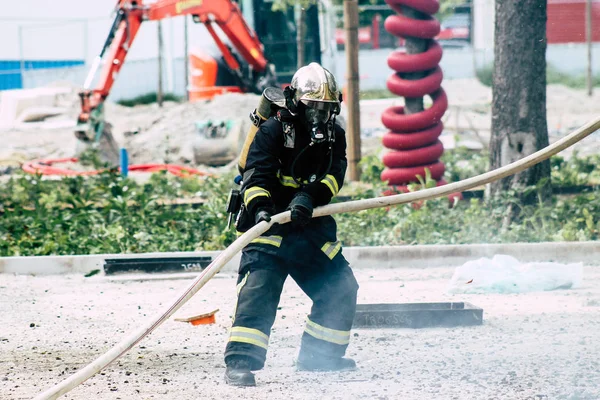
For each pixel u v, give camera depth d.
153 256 28.59
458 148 54.47
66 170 53.84
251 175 14.70
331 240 15.50
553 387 14.57
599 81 95.50
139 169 56.66
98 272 28.12
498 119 35.47
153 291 25.52
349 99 47.31
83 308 23.11
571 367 15.84
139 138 70.31
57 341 19.45
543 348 17.39
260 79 71.25
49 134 76.44
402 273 27.59
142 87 98.25
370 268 28.72
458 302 20.97
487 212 33.75
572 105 85.56
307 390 14.80
